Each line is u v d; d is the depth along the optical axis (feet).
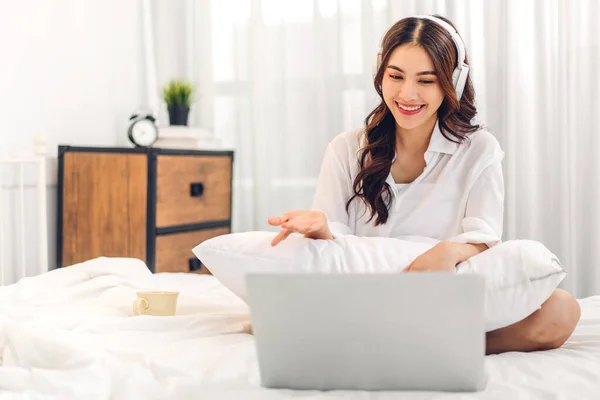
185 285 6.33
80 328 4.04
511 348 3.97
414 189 4.67
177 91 10.23
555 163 9.13
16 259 8.55
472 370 2.96
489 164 4.50
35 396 3.05
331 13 10.23
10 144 8.43
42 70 8.94
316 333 2.95
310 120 10.42
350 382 3.06
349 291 2.83
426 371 2.98
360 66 10.15
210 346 3.77
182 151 9.32
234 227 10.88
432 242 4.51
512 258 3.81
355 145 4.89
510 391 3.06
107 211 8.95
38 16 8.85
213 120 10.87
